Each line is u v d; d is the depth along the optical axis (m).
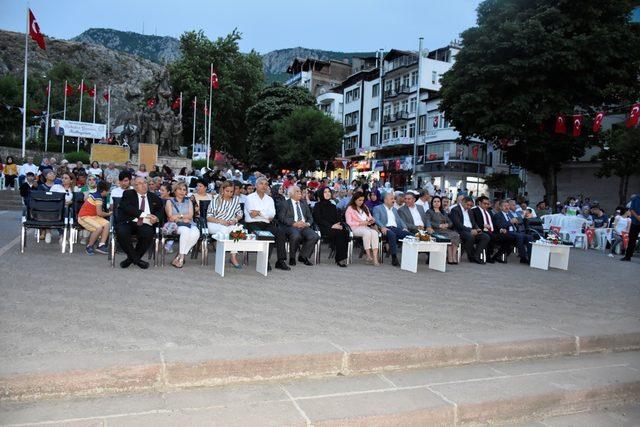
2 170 22.33
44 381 3.26
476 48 24.58
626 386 4.41
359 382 3.96
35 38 23.75
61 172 12.98
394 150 52.84
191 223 8.39
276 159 51.53
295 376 3.94
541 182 32.72
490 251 11.61
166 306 5.38
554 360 4.93
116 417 3.10
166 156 29.89
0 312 4.73
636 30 24.84
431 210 11.16
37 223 8.57
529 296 7.38
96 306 5.18
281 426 3.15
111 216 8.59
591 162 28.84
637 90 23.94
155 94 30.58
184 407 3.30
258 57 58.06
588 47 23.06
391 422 3.43
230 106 52.94
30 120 51.22
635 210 13.33
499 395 3.89
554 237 11.18
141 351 3.79
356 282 7.67
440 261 9.50
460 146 43.03
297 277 7.82
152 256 8.80
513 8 25.00
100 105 87.38
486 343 4.67
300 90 55.12
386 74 53.56
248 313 5.29
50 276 6.60
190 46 53.16
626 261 13.47
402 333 4.86
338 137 46.69
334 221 9.95
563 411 4.14
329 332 4.73
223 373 3.72
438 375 4.25
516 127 24.73
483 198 11.73
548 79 24.44
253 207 9.12
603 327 5.58
